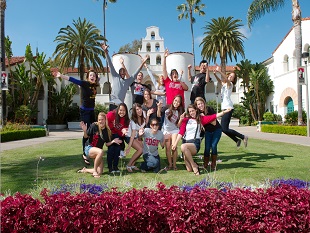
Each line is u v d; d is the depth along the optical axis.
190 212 2.76
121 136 6.32
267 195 2.98
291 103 28.50
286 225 2.69
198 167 5.99
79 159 7.65
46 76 29.25
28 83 27.72
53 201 2.82
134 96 8.01
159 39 42.38
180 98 6.64
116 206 2.79
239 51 32.88
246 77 36.84
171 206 2.77
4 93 18.27
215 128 6.42
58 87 38.12
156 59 42.22
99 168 5.68
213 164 6.32
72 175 5.70
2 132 14.34
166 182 4.96
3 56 17.97
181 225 2.70
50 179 5.30
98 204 2.78
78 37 27.61
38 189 4.27
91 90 7.23
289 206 2.76
